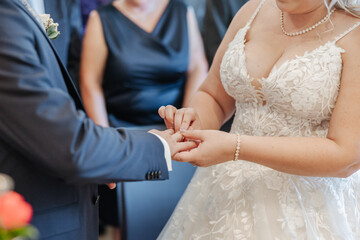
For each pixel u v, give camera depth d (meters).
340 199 1.63
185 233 1.81
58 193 1.29
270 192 1.66
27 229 0.80
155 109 3.00
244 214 1.66
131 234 3.08
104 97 2.91
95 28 2.82
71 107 1.20
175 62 2.97
